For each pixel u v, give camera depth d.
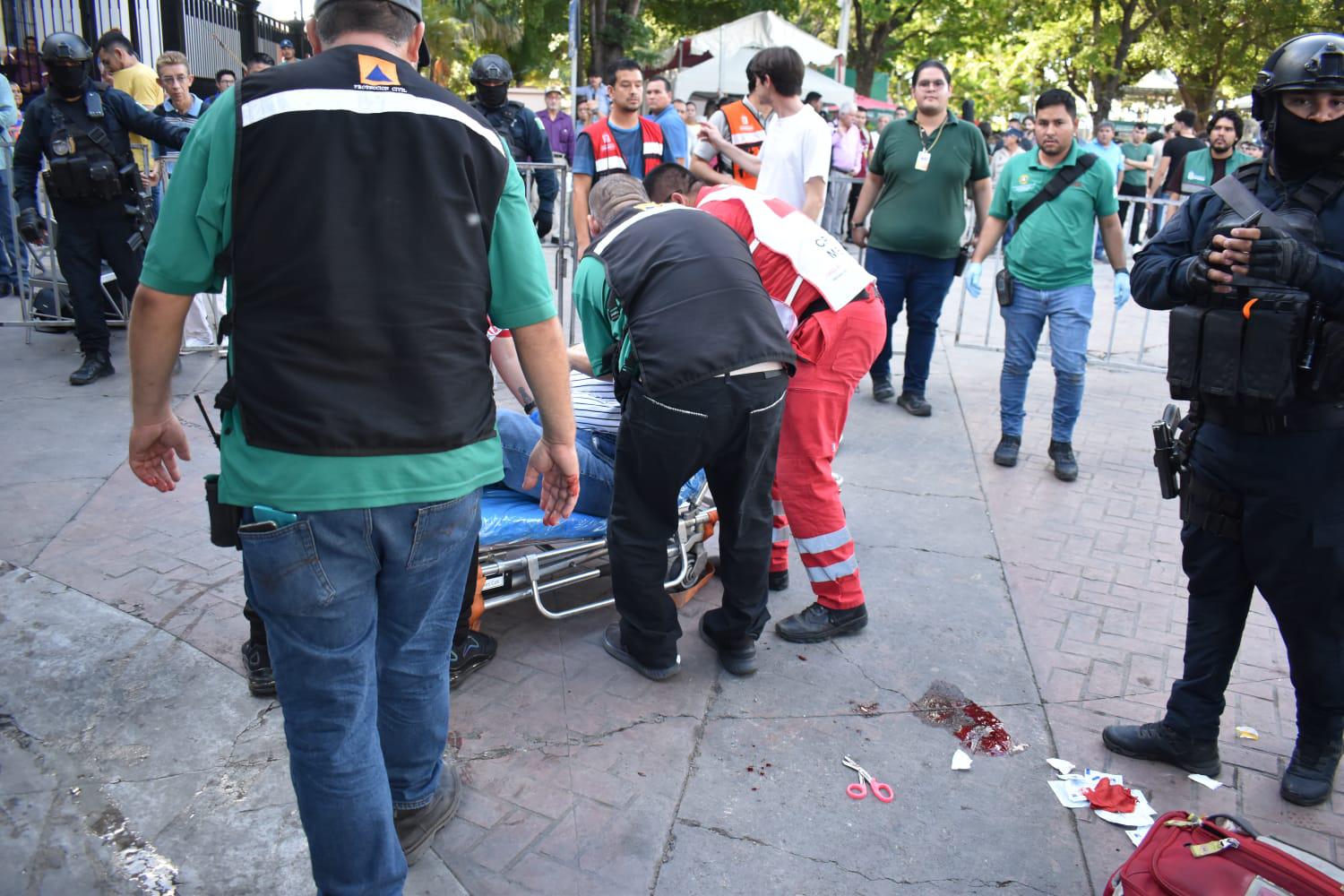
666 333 2.91
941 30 32.78
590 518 3.50
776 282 3.43
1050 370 7.46
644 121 6.53
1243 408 2.47
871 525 4.56
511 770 2.78
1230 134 11.14
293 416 1.78
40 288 6.73
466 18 23.23
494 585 3.25
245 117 1.73
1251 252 2.30
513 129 6.82
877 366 6.44
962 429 6.00
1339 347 2.32
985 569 4.16
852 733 3.04
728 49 19.31
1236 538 2.63
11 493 4.28
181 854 2.42
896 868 2.49
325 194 1.75
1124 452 5.70
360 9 1.87
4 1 10.12
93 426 5.12
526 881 2.38
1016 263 5.20
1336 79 2.26
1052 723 3.11
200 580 3.66
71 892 2.29
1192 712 2.83
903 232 5.93
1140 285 2.68
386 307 1.80
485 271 1.97
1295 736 3.08
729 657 3.30
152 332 1.85
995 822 2.67
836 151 13.80
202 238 1.79
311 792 1.94
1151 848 2.23
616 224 3.21
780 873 2.46
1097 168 5.00
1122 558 4.31
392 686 2.23
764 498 3.18
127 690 3.03
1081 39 30.61
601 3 23.22
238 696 3.03
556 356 2.12
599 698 3.14
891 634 3.61
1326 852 2.59
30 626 3.31
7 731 2.81
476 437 1.98
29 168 5.61
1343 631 2.60
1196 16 27.80
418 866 2.41
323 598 1.86
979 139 5.97
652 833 2.56
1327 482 2.45
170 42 11.34
